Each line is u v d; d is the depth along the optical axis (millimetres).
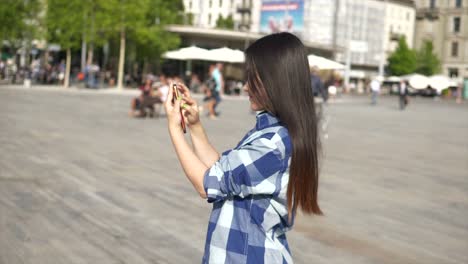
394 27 85875
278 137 1693
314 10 69562
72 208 5812
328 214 6070
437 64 77688
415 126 19953
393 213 6246
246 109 25531
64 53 54688
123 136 12344
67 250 4500
